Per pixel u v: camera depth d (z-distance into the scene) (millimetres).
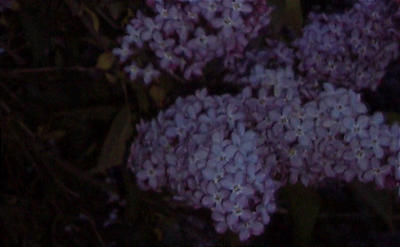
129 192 588
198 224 680
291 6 575
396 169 507
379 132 505
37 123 598
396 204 628
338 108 505
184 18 508
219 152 472
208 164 468
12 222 610
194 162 479
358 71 588
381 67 596
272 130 508
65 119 599
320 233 749
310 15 610
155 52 518
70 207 623
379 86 813
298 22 580
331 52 574
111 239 652
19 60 588
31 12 533
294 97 514
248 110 516
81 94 578
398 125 528
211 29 508
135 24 528
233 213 468
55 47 576
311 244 560
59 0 546
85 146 624
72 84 576
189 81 549
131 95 576
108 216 660
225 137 487
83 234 650
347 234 788
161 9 514
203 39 508
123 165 582
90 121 608
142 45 527
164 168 510
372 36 587
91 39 566
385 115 566
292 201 549
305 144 504
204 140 483
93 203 657
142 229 655
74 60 576
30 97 583
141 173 514
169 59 518
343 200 743
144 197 608
